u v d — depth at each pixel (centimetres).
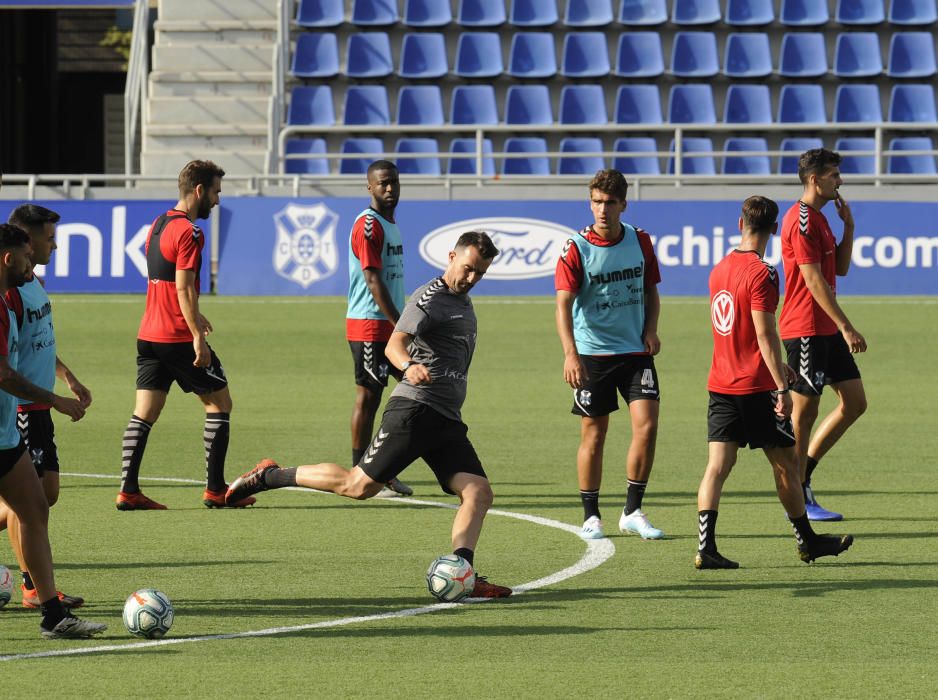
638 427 2148
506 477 2745
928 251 5738
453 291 1842
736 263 1928
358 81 7244
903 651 1510
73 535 2181
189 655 1495
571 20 7300
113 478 2739
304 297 5759
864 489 2600
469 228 5769
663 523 2291
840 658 1480
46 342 1864
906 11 7262
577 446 3114
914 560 1994
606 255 2123
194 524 2277
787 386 1911
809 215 2238
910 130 6938
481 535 2186
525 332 4941
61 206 5809
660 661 1470
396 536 2180
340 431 3297
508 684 1385
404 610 1698
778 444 1931
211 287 5897
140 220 5806
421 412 1850
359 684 1387
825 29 7275
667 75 7162
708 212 5772
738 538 2161
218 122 7138
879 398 3806
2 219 5819
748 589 1812
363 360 2580
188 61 7294
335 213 5791
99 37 9556
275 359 4456
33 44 8812
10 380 1510
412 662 1467
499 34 7312
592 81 7200
